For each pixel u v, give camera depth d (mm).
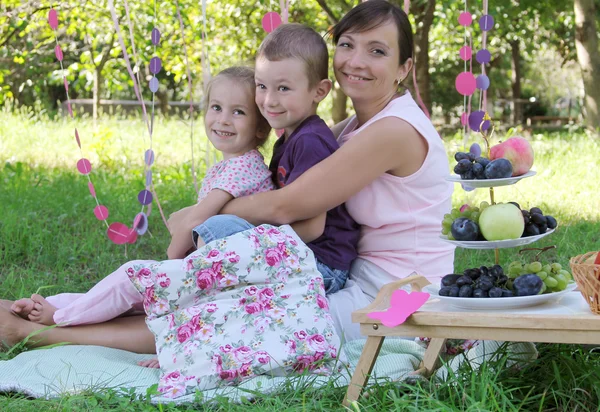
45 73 13789
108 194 6613
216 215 3008
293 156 3086
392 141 2945
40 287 3734
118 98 23438
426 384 2631
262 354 2730
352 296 3082
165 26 11688
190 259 2842
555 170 7996
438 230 3113
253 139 3361
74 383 2727
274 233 2895
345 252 3141
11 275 4211
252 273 2840
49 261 4656
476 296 2338
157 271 2840
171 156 9844
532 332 2205
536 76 28484
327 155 3049
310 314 2822
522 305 2361
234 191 3160
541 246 4777
